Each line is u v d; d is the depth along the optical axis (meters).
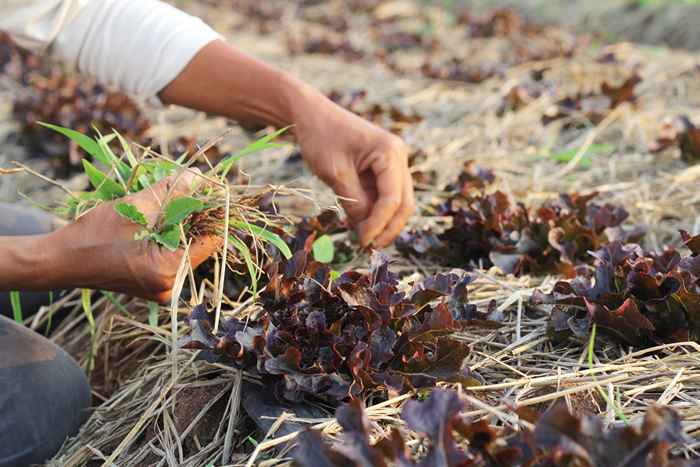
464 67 2.78
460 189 1.82
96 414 1.48
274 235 1.43
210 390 1.44
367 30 3.91
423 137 2.15
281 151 2.08
